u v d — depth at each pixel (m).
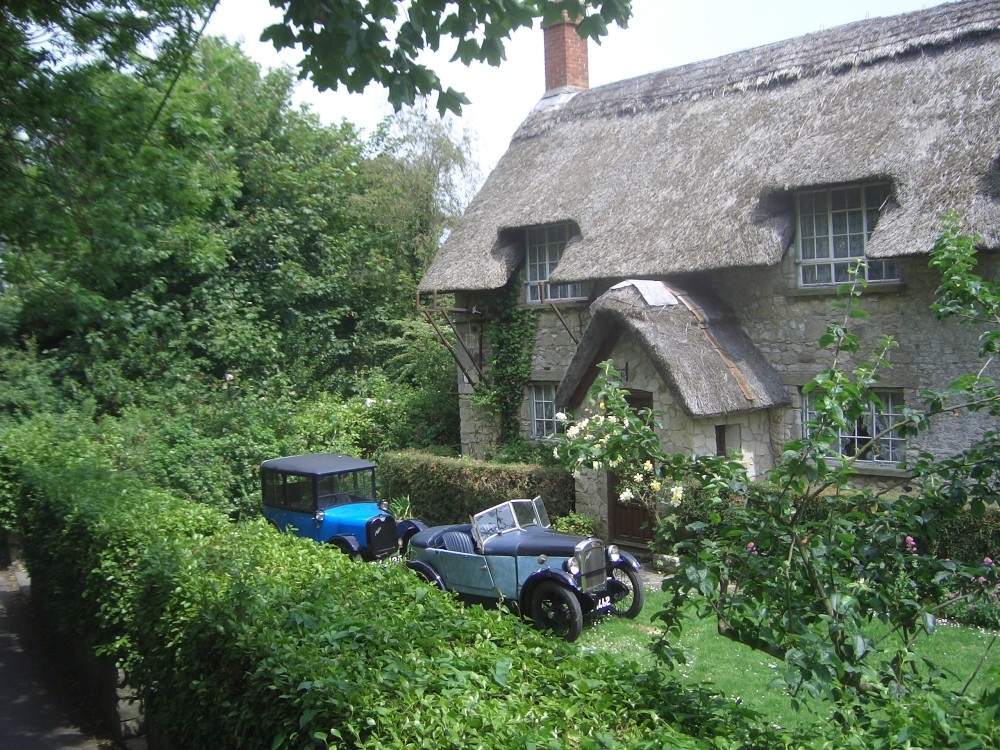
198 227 12.80
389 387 19.78
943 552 9.30
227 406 17.14
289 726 3.90
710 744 3.50
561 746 3.31
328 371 21.83
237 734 4.46
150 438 15.44
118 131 9.27
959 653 7.82
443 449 17.16
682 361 11.67
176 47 9.32
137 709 7.34
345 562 6.32
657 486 5.48
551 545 9.19
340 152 24.19
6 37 8.59
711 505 4.25
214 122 11.02
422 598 5.32
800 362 12.49
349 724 3.50
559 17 6.56
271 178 21.83
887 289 11.54
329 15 6.10
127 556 7.19
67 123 9.06
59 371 18.81
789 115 13.36
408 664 4.06
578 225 14.51
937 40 12.54
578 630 8.75
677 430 11.88
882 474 11.54
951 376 11.07
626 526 12.59
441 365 18.39
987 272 10.48
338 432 17.88
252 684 4.32
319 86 6.40
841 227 12.16
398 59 6.27
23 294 11.78
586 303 14.71
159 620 5.93
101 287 12.87
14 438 14.78
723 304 13.21
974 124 11.03
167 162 9.87
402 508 14.98
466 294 16.73
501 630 4.70
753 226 12.23
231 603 5.09
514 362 16.03
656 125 15.40
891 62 12.94
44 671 9.34
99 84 9.23
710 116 14.64
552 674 4.09
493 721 3.48
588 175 15.41
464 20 6.38
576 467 5.15
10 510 13.68
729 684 7.34
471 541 9.92
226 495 15.50
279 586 5.50
